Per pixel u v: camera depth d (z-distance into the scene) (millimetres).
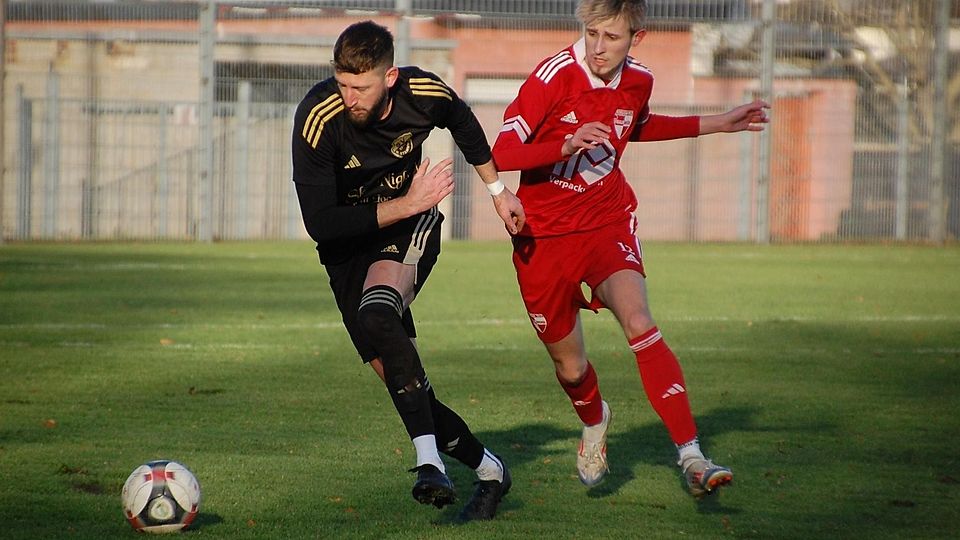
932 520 14953
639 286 15672
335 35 67750
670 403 14672
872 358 28938
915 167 69500
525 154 15594
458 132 14984
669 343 31391
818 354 29562
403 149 14695
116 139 66000
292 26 70938
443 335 32406
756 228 69688
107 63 65562
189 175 66625
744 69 67062
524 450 18922
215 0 64688
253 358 27875
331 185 14375
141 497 13703
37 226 65750
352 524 14422
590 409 16453
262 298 40469
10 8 65000
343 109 14203
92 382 24375
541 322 16609
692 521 14852
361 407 22000
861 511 15367
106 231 66375
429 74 14695
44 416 20797
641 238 70250
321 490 16062
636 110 16625
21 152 65250
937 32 68562
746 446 19266
